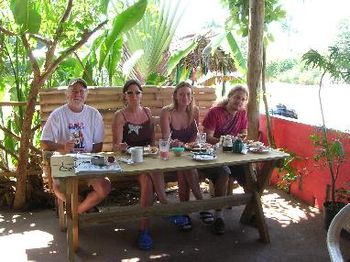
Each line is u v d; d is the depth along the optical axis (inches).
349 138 138.6
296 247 125.0
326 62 133.4
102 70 190.2
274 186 182.7
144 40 236.7
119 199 163.2
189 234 134.6
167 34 239.1
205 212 142.5
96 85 188.1
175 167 108.4
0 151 168.2
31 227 139.0
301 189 165.0
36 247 123.6
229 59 249.1
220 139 139.3
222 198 127.0
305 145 159.5
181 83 140.5
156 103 171.8
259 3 160.7
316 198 156.5
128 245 126.0
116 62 185.2
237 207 157.5
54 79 184.5
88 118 135.9
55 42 148.3
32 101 148.3
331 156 134.7
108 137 164.9
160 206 119.6
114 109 165.8
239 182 141.7
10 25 150.6
